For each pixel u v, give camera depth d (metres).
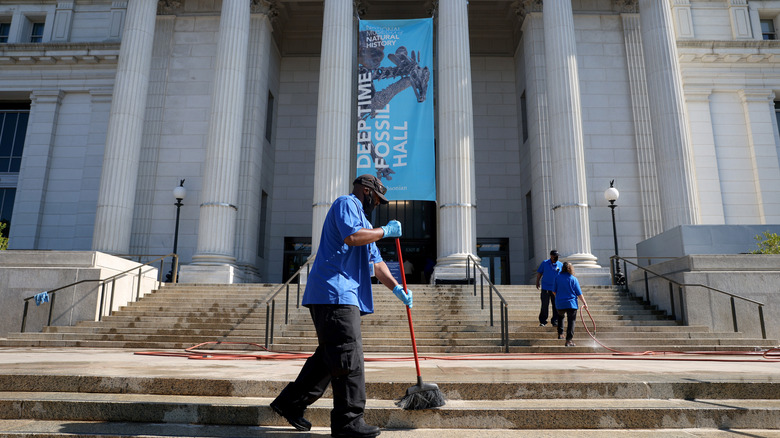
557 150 17.98
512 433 3.45
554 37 18.83
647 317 12.90
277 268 24.47
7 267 13.01
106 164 18.92
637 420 3.69
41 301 12.19
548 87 18.78
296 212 25.09
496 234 24.50
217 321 12.57
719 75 23.69
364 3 23.75
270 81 24.58
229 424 3.59
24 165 24.75
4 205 25.25
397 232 3.27
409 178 17.30
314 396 3.29
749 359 7.94
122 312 13.19
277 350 10.34
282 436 3.24
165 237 21.45
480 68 26.16
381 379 4.48
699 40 23.53
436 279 16.34
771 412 3.74
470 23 26.16
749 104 23.48
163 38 23.30
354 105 22.86
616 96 22.31
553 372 5.37
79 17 26.00
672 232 15.50
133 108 19.55
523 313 13.23
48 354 8.04
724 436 3.39
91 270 12.87
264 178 23.67
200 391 4.26
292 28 26.56
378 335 11.38
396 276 23.62
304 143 25.77
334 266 3.16
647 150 21.67
